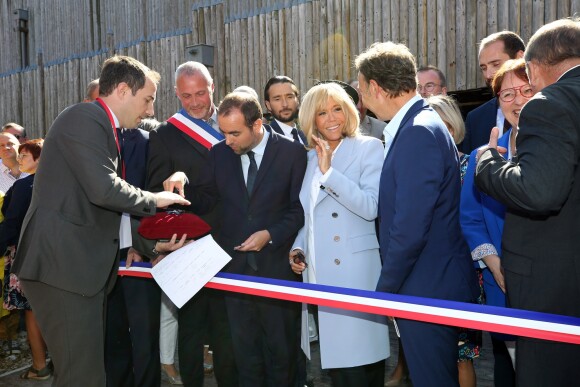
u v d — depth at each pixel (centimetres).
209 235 267
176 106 769
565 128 159
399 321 212
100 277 243
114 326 306
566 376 172
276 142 281
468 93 571
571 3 471
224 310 312
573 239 171
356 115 257
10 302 396
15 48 963
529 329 169
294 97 383
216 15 716
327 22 623
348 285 243
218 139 316
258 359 290
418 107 215
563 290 172
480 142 329
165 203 252
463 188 260
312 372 378
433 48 555
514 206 171
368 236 248
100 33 851
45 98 936
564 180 157
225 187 284
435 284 204
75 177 239
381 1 585
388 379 356
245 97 269
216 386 363
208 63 674
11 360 441
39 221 236
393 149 209
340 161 254
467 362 284
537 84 184
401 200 196
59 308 238
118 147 257
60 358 241
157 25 781
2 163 507
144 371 306
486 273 257
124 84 254
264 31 675
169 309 333
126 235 291
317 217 250
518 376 181
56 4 900
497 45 318
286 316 285
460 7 536
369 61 218
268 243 272
